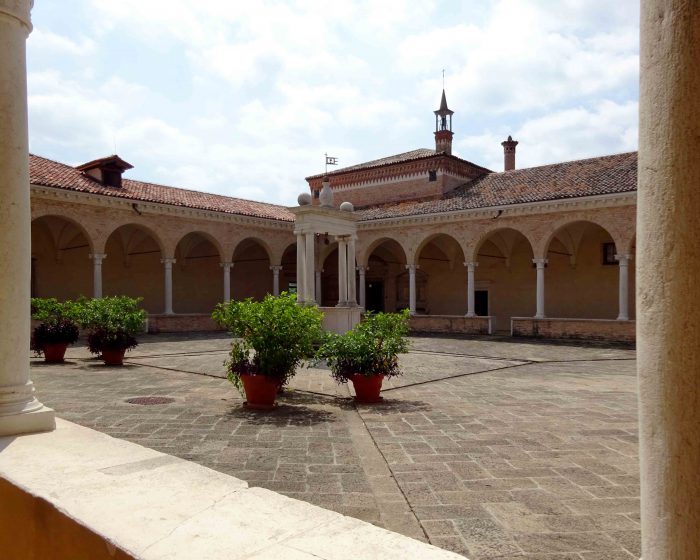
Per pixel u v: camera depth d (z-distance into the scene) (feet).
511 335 86.53
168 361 50.83
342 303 67.77
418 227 97.55
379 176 114.93
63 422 14.89
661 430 5.34
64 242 93.76
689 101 5.15
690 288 5.12
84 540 8.12
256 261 118.93
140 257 104.22
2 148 13.56
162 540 7.60
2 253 13.65
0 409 13.47
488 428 24.86
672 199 5.23
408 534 13.42
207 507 8.84
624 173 80.89
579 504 15.39
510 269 105.81
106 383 37.29
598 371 47.01
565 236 95.25
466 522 14.15
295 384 37.29
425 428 24.81
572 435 23.54
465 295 110.83
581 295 97.09
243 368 28.89
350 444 21.83
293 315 29.09
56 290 94.07
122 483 9.92
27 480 10.00
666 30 5.30
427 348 67.51
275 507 8.88
